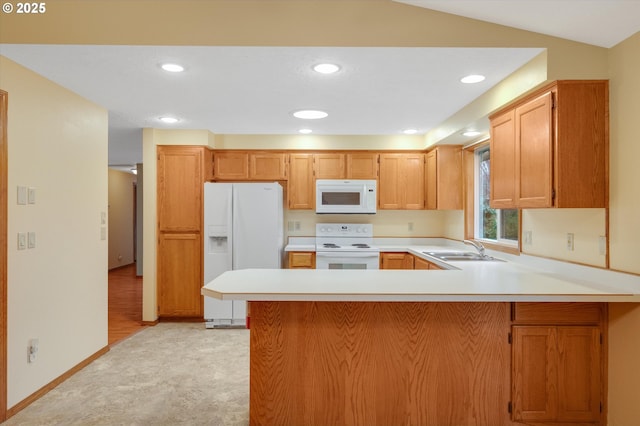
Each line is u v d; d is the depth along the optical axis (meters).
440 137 4.00
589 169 2.20
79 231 3.04
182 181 4.38
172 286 4.39
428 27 2.17
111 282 7.14
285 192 4.98
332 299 2.00
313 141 4.71
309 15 2.16
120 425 2.30
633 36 2.03
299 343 2.19
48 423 2.31
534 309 2.16
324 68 2.45
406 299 2.00
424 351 2.21
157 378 2.95
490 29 2.17
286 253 4.88
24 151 2.45
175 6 2.15
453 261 3.30
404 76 2.59
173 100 3.16
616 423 2.09
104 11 2.14
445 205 4.35
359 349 2.20
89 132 3.18
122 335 3.98
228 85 2.78
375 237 5.05
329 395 2.20
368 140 4.72
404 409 2.20
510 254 3.25
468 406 2.21
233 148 4.71
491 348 2.20
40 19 2.13
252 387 2.19
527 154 2.45
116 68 2.46
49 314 2.69
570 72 2.18
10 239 2.33
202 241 4.38
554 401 2.16
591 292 2.01
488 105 2.86
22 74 2.43
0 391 2.27
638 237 1.99
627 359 2.02
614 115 2.15
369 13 2.17
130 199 9.62
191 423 2.33
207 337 3.91
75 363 3.01
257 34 2.16
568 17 2.00
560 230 2.61
